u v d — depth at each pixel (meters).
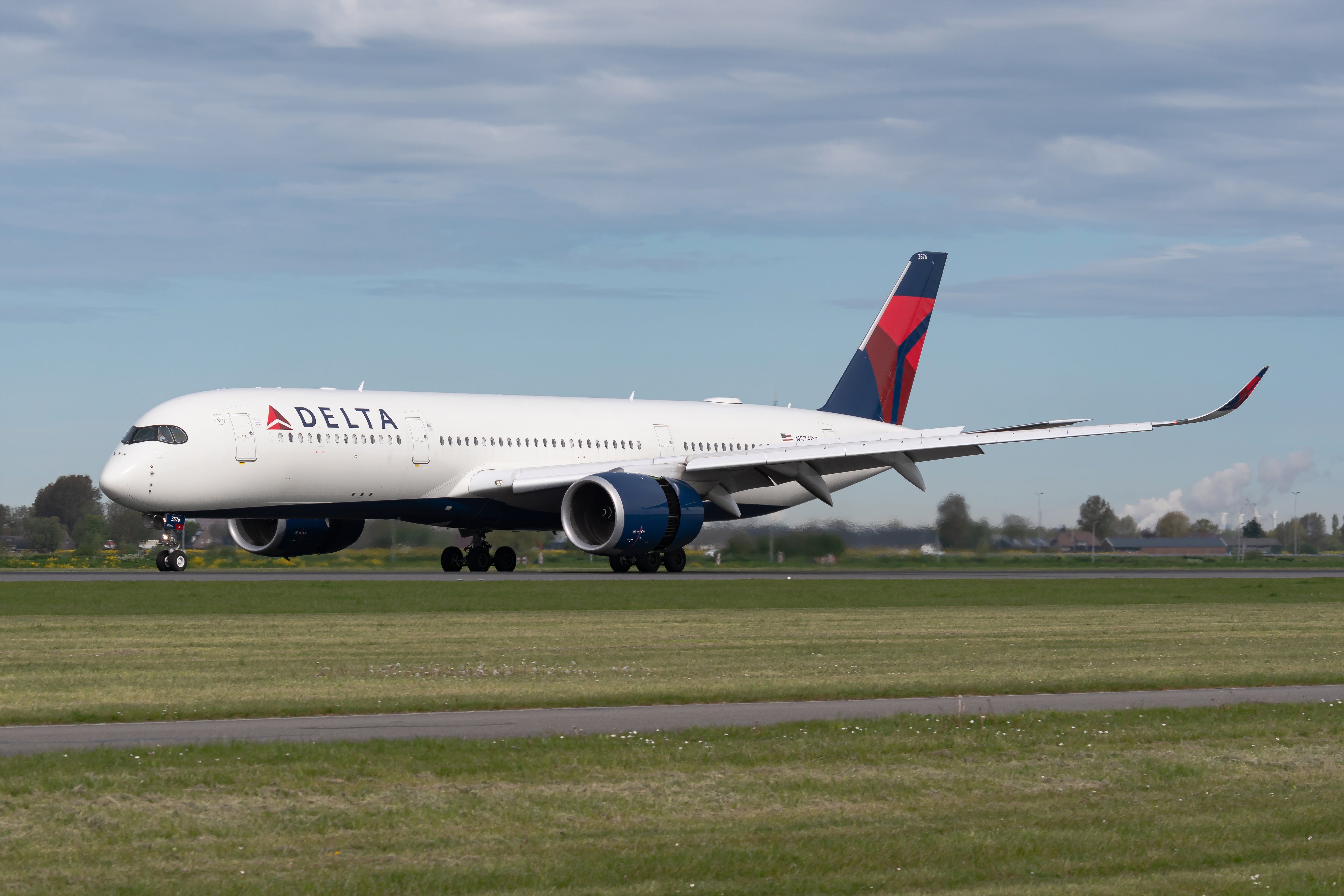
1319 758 45.09
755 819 36.44
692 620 94.19
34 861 31.69
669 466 151.88
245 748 42.47
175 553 143.50
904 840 34.25
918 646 77.56
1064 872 31.81
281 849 32.88
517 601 107.81
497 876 30.86
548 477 148.25
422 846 33.41
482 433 154.00
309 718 50.38
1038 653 74.25
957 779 41.31
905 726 48.66
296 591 113.56
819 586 130.88
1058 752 45.16
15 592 110.38
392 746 43.28
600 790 38.66
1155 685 61.81
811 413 187.12
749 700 55.94
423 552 186.75
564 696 55.47
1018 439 150.25
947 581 143.62
